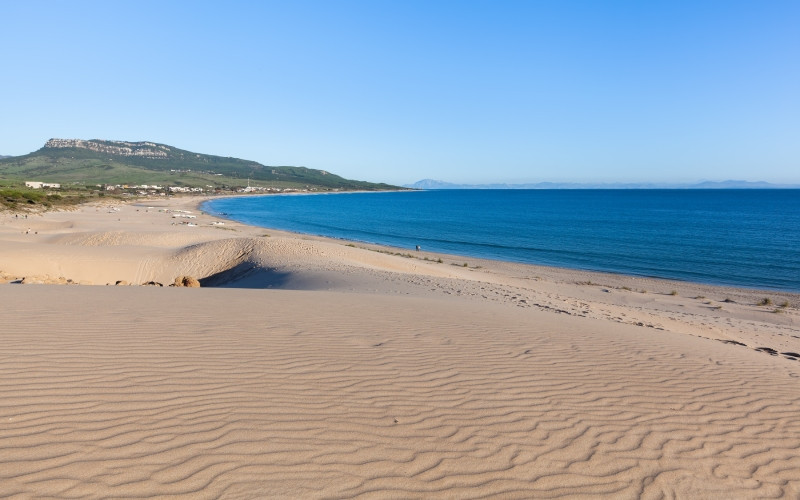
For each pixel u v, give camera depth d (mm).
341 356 6668
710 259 41844
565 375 6598
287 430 4359
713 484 4125
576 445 4574
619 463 4320
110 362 5723
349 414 4805
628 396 5977
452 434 4578
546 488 3854
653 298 23922
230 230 54562
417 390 5594
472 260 40375
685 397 6129
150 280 25203
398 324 9172
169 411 4547
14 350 5895
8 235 36188
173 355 6164
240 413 4621
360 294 14578
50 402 4539
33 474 3418
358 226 77812
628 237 59750
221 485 3490
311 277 21062
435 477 3857
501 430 4746
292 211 118812
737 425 5371
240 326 8070
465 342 8008
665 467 4324
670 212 112875
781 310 21953
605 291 25359
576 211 119750
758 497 3998
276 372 5816
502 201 194875
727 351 9727
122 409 4516
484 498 3660
